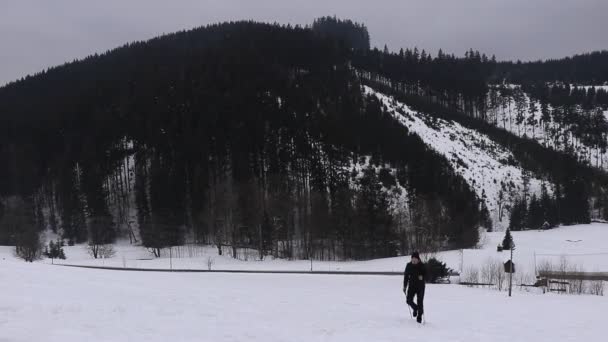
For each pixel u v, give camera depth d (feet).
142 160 374.43
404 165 345.10
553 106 625.82
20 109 500.33
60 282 65.87
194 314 44.45
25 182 398.01
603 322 54.44
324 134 359.66
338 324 43.68
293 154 340.39
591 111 606.14
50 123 454.40
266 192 305.12
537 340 40.29
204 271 176.55
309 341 34.81
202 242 295.69
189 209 321.32
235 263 224.74
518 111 613.52
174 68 484.33
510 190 379.76
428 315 54.44
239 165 330.34
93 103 464.24
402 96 544.21
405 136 386.32
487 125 540.11
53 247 250.98
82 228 326.65
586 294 118.62
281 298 67.05
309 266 206.28
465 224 272.51
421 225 260.83
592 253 209.97
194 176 328.90
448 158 399.44
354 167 336.70
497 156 441.27
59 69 605.31
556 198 366.43
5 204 369.09
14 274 70.33
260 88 407.85
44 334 30.66
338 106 420.77
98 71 563.07
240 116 366.43
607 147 525.75
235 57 466.29
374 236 250.98
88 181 350.23
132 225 333.21
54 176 388.37
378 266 195.11
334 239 256.93
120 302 49.06
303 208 281.74
